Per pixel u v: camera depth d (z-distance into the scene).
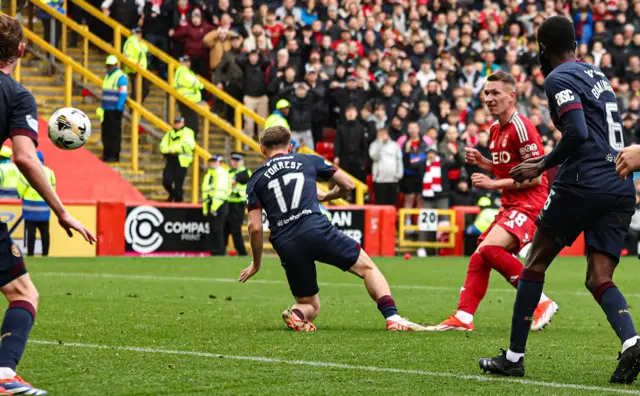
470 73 54.25
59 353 14.37
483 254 18.55
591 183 12.69
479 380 12.59
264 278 31.20
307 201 17.92
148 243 43.31
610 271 12.93
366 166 51.09
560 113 12.53
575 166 12.75
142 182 48.22
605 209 12.78
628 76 58.12
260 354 14.62
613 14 59.88
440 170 48.72
